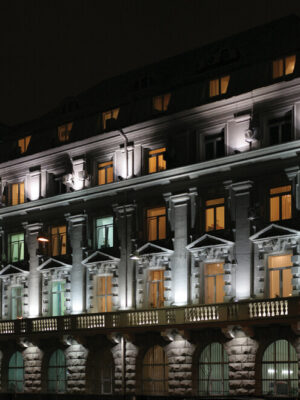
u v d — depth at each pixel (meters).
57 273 54.31
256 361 42.50
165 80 53.12
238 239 44.44
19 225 57.88
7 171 59.28
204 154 47.03
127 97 52.47
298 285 41.41
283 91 43.03
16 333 54.56
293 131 42.47
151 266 48.53
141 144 50.19
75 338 50.84
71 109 58.59
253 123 44.12
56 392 52.69
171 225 47.94
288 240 42.19
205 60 48.97
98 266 51.53
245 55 48.19
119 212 51.00
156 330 46.38
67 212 54.50
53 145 56.56
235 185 44.91
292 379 41.12
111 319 48.66
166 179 48.19
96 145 52.88
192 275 46.38
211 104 46.19
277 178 43.31
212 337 44.69
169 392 46.00
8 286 57.75
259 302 41.78
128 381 48.12
